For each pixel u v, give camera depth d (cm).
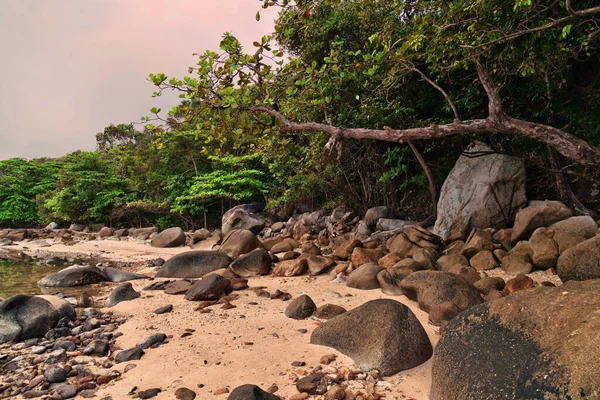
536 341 295
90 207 2527
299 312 580
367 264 758
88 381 406
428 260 798
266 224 1936
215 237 1628
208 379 398
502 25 633
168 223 2280
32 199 3119
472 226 1014
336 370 400
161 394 372
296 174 1739
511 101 1077
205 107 707
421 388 368
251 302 671
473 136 1128
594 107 977
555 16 723
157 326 568
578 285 356
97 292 839
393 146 1340
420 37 638
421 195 1409
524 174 1010
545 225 837
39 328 565
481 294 582
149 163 2327
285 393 364
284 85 839
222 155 2106
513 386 276
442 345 359
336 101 1210
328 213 1706
